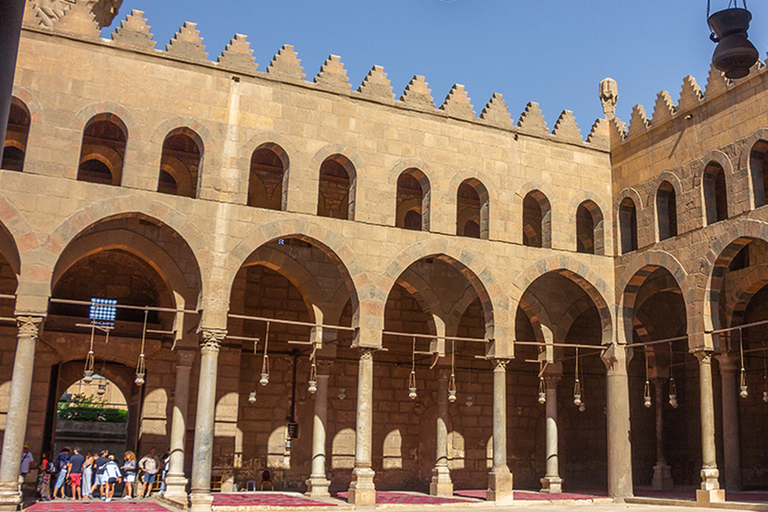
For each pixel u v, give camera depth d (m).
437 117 29.03
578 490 35.03
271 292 33.47
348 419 34.06
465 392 36.28
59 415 55.59
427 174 28.39
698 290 27.31
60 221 22.89
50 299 23.05
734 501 25.83
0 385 27.75
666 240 28.91
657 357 35.81
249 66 26.53
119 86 24.48
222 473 30.55
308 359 33.56
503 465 27.56
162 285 30.86
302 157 26.52
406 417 35.16
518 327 38.00
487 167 29.48
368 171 27.42
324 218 26.39
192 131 25.33
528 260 29.38
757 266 29.47
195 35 25.98
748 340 34.72
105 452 27.89
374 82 28.28
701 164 27.86
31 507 22.91
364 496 25.05
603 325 30.81
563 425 37.59
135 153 24.27
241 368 32.41
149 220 24.45
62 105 23.62
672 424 37.38
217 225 24.91
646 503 27.59
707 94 27.88
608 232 31.38
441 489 30.58
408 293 36.38
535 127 30.91
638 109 30.97
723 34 8.59
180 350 27.17
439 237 28.00
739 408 34.88
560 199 30.69
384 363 35.16
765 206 25.08
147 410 30.05
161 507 23.86
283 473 32.31
